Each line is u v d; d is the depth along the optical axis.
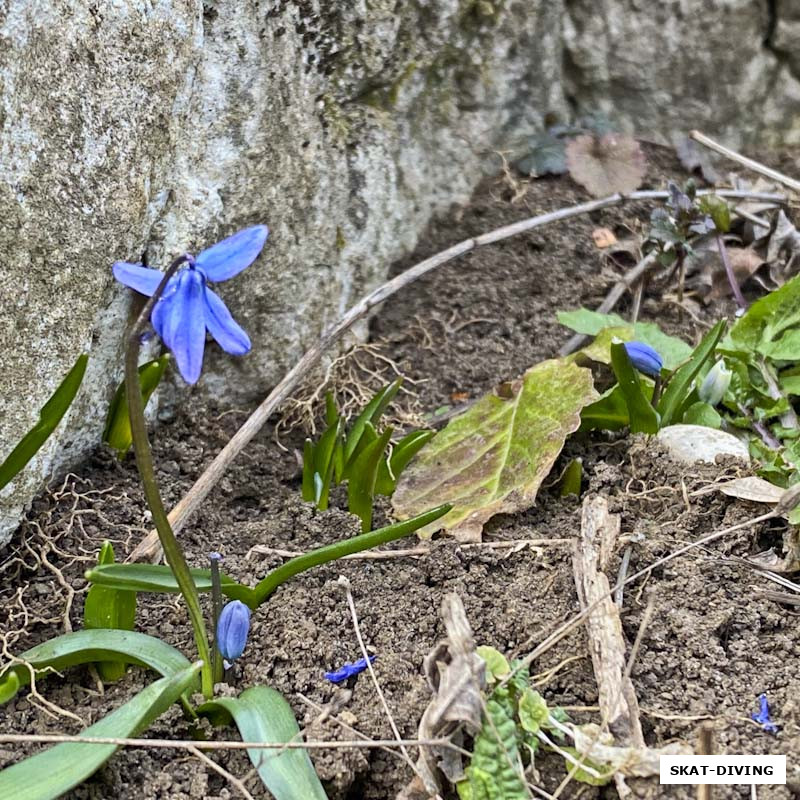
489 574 0.26
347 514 0.28
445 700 0.20
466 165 0.40
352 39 0.32
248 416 0.32
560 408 0.29
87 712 0.22
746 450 0.28
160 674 0.23
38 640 0.24
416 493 0.28
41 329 0.25
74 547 0.26
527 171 0.42
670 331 0.36
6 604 0.25
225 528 0.28
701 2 0.42
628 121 0.44
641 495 0.27
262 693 0.22
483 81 0.39
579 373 0.29
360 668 0.23
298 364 0.30
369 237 0.35
